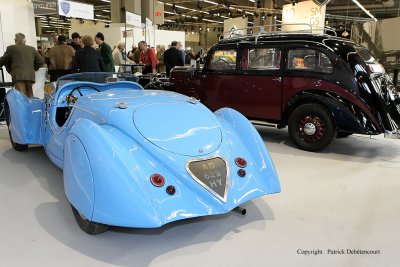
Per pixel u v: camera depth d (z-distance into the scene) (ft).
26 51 20.22
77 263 6.83
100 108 8.71
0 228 8.07
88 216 6.72
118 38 43.73
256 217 8.95
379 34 39.47
